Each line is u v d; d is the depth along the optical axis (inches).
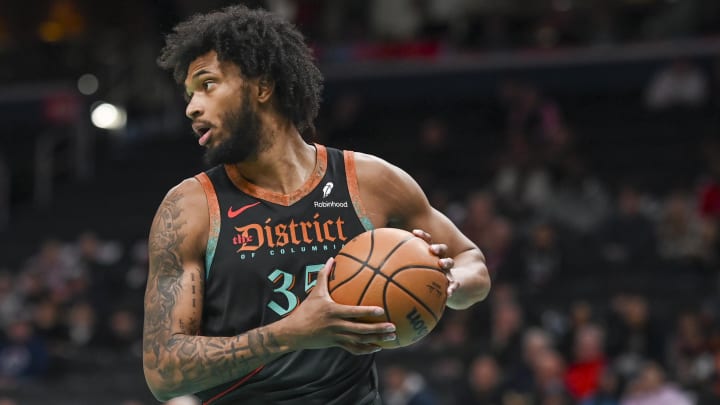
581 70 831.7
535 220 629.3
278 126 168.4
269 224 163.9
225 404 165.5
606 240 603.8
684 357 494.0
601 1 862.5
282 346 148.8
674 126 744.3
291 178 167.5
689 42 805.9
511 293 559.5
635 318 519.2
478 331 565.9
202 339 153.6
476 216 615.5
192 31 167.9
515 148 680.4
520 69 842.8
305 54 174.1
